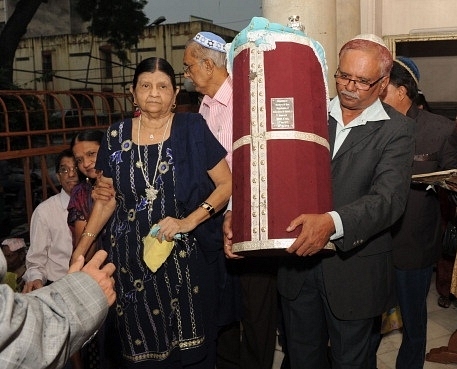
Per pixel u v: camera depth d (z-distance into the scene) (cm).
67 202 307
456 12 559
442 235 361
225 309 292
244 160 206
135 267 238
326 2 421
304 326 262
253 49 211
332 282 240
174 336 246
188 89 381
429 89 836
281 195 199
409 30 574
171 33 3316
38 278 299
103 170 246
